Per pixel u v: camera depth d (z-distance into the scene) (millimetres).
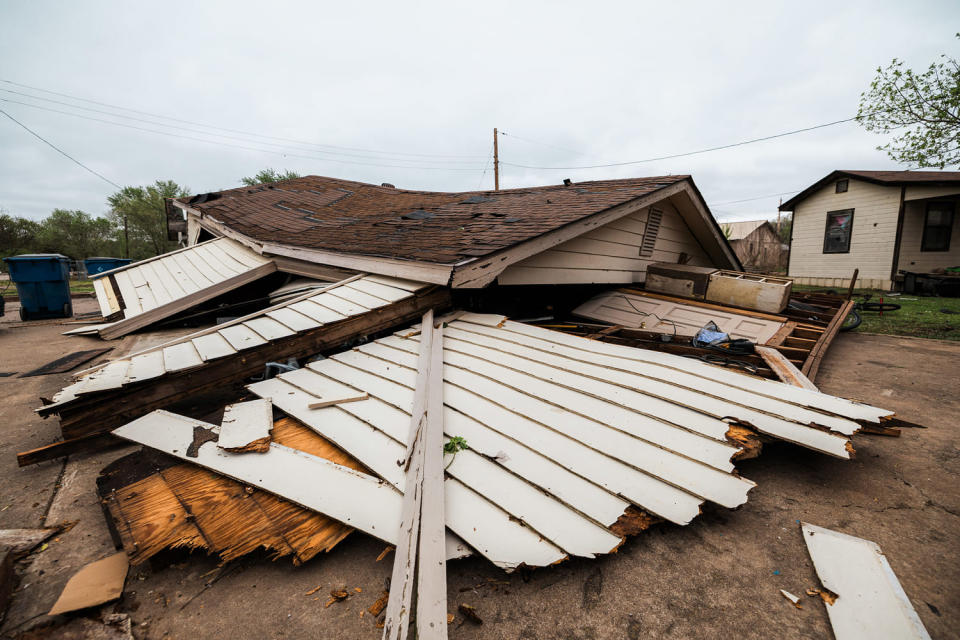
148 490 2355
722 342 4750
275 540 2025
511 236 5066
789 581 1884
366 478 2361
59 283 10570
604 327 5934
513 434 2705
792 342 5199
